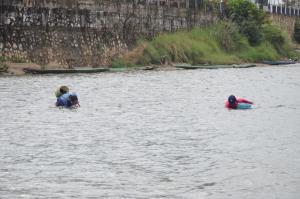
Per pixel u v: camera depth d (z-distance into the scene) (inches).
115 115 2807.6
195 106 3179.1
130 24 6077.8
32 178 1697.8
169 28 6771.7
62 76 4616.1
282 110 3068.4
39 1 4972.9
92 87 3949.3
